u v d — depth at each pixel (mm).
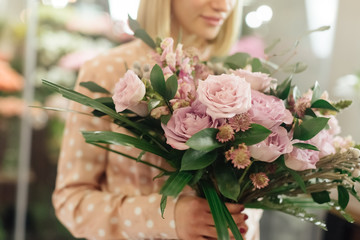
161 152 837
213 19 1100
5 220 2000
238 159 746
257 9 2105
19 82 1938
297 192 916
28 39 1959
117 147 1112
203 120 761
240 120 752
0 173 1972
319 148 831
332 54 2094
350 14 2084
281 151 775
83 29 2057
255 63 960
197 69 914
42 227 2076
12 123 1965
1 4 1915
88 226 1062
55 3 2012
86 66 1176
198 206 896
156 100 775
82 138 1120
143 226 982
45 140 2049
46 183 2078
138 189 1103
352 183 809
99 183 1161
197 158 755
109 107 895
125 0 2078
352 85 1983
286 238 2119
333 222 1709
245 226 901
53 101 2053
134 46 1225
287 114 807
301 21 2086
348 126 2088
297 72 938
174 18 1166
